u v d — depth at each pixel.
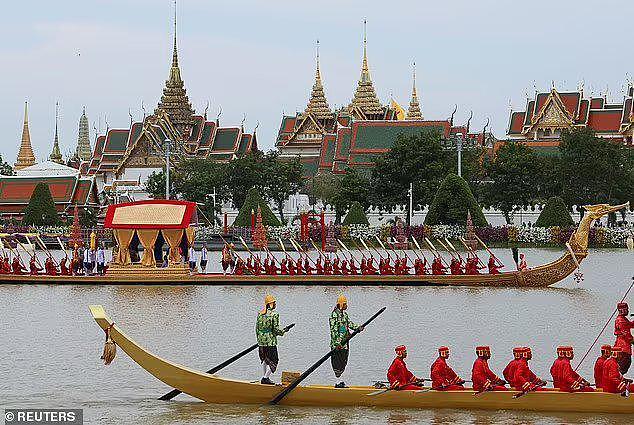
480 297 93.44
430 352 60.44
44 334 69.19
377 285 105.75
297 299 92.06
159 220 107.50
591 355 58.91
